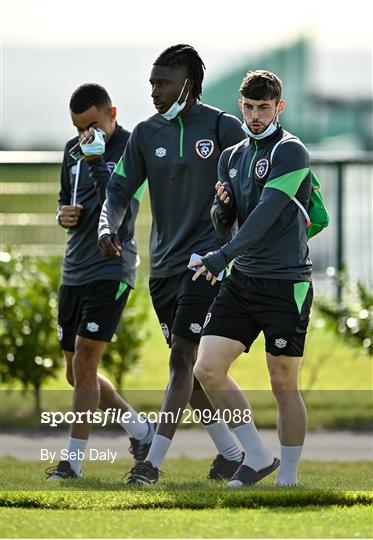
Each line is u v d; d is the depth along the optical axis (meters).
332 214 46.72
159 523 18.80
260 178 21.64
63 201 26.45
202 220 24.33
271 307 21.67
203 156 24.12
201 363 22.20
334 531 18.25
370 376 38.31
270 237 21.59
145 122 24.64
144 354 42.00
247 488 21.80
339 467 25.58
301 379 37.69
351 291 37.78
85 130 25.62
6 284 36.06
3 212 42.09
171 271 24.53
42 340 35.44
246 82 21.53
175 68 23.94
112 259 25.23
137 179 24.70
